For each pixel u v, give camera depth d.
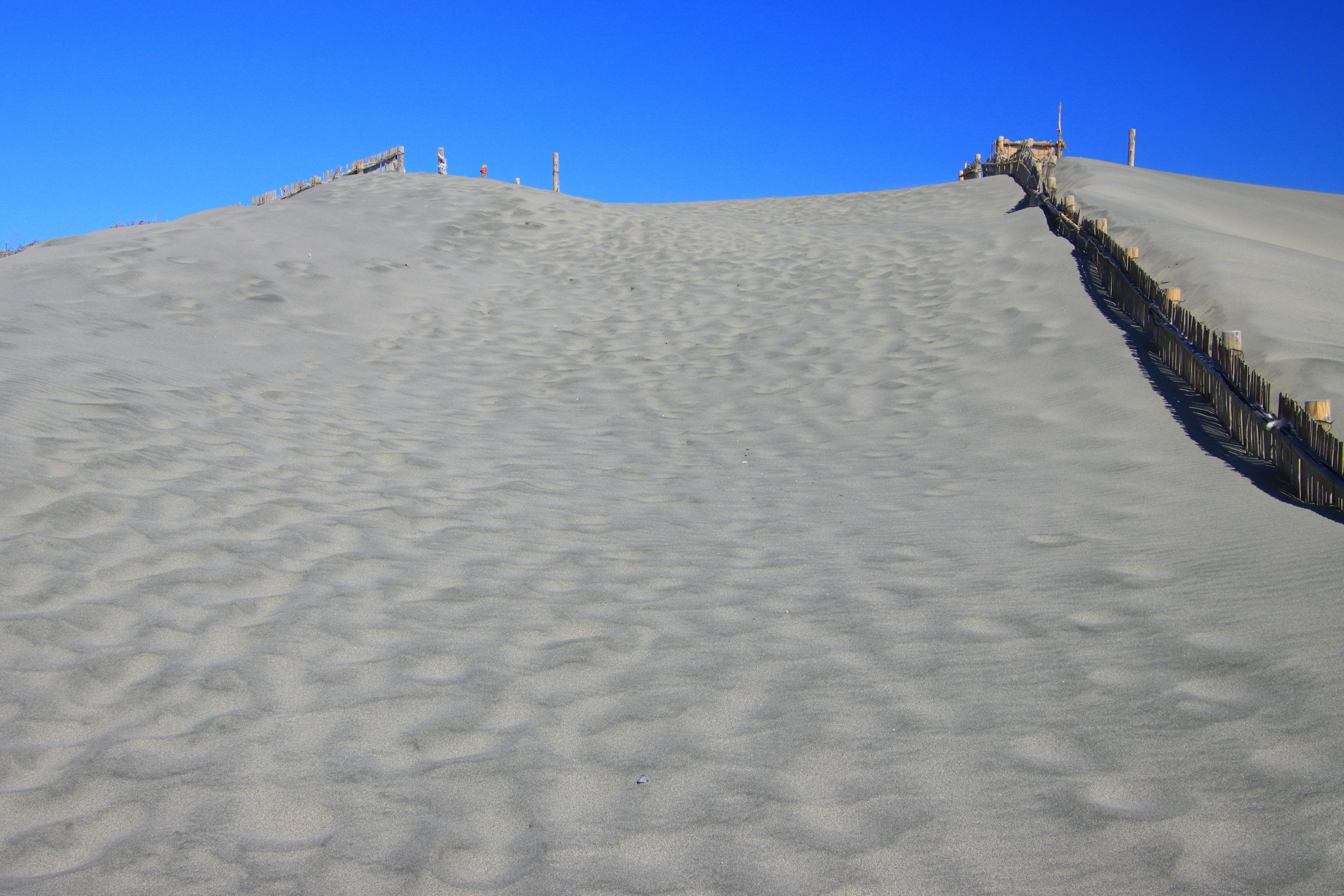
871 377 8.66
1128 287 8.72
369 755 2.74
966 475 6.00
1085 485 5.52
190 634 3.52
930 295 10.95
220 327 9.41
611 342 10.49
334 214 15.06
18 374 6.33
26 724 2.89
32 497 4.56
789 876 2.11
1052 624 3.48
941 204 18.25
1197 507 4.88
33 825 2.42
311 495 5.27
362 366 9.12
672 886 2.10
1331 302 8.23
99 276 10.23
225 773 2.64
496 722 2.94
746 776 2.55
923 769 2.53
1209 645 3.13
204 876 2.20
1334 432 5.39
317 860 2.26
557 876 2.16
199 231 12.60
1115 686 2.93
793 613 3.79
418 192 17.12
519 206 16.64
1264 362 6.69
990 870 2.08
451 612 3.82
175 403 6.64
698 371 9.40
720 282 12.73
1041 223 13.13
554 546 4.73
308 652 3.42
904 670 3.19
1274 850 2.04
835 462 6.57
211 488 5.10
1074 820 2.23
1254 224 15.99
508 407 8.24
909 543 4.70
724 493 5.88
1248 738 2.52
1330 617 3.23
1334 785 2.25
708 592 4.08
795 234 15.50
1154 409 6.70
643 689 3.13
